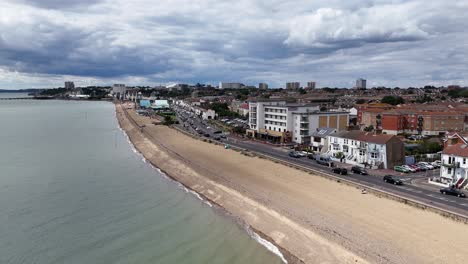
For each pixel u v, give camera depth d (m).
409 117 121.38
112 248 38.94
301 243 39.84
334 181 61.47
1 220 46.25
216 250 38.94
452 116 118.00
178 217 48.78
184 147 101.12
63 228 44.06
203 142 110.12
